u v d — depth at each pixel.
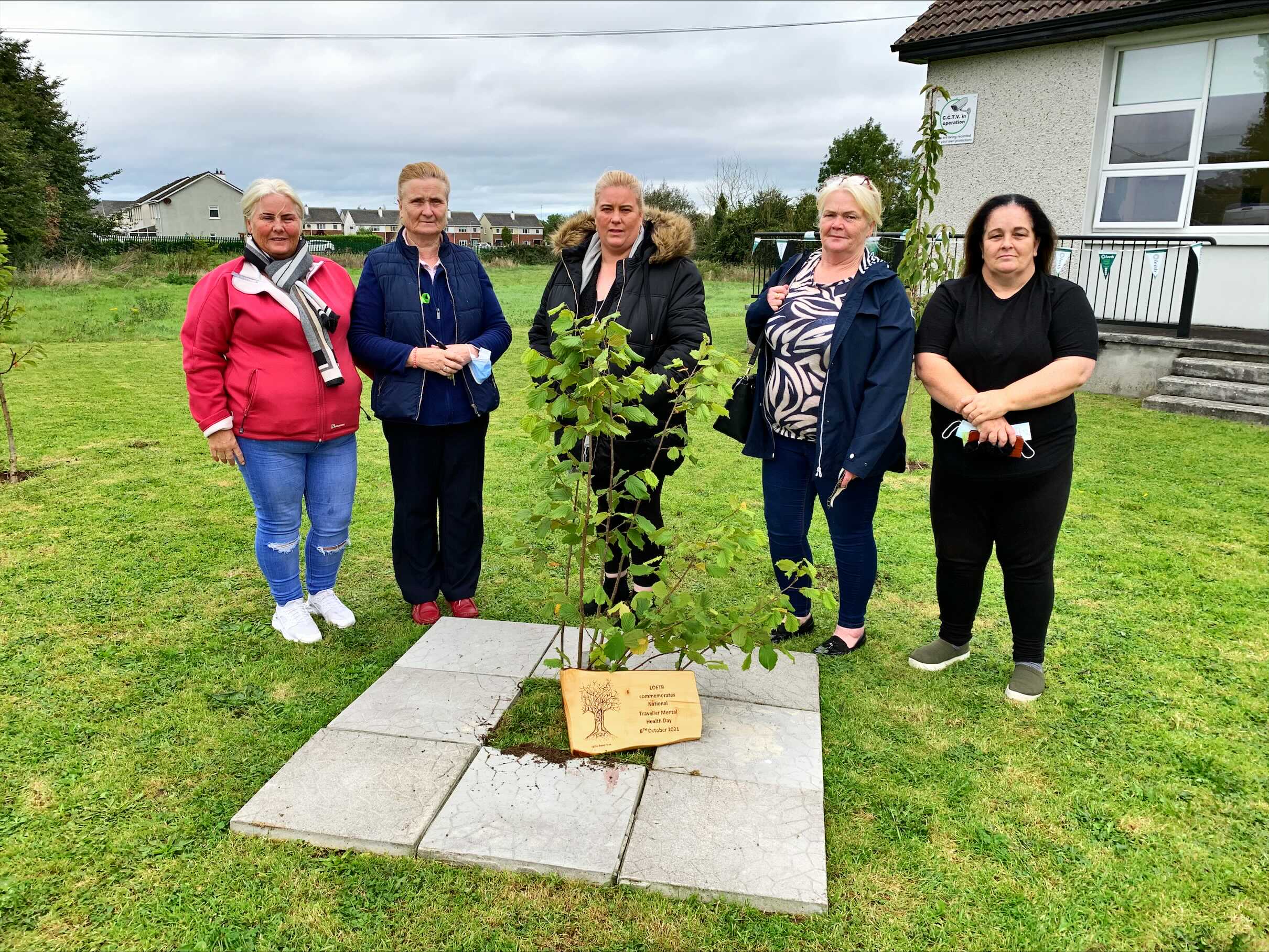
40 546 4.51
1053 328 2.85
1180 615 3.77
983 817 2.45
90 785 2.53
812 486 3.44
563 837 2.27
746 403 3.34
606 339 2.52
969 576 3.19
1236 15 8.20
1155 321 8.92
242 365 3.13
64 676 3.17
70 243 34.28
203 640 3.49
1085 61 9.26
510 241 72.94
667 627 2.69
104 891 2.11
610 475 3.22
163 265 29.80
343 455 3.46
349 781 2.49
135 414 7.91
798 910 2.08
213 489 5.58
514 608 3.84
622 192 3.19
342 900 2.09
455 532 3.65
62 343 12.69
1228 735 2.87
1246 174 8.81
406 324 3.37
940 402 2.94
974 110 10.05
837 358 3.00
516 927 2.02
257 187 3.04
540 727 2.79
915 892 2.16
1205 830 2.40
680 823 2.34
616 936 2.00
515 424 7.86
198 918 2.03
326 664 3.31
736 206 38.59
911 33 10.19
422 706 2.90
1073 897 2.15
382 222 110.50
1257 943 2.00
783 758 2.65
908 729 2.90
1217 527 4.86
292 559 3.46
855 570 3.33
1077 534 4.75
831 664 3.36
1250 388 7.52
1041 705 3.05
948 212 10.47
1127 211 9.61
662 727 2.72
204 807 2.43
